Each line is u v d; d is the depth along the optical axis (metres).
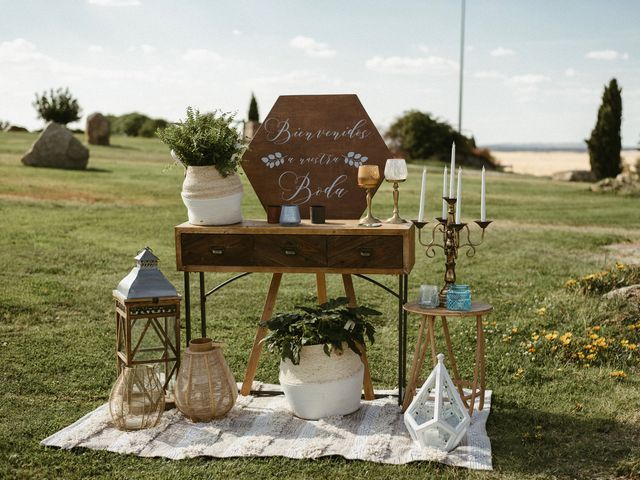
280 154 5.48
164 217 14.12
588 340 6.32
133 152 29.44
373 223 5.03
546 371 5.86
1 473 4.04
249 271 5.02
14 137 31.94
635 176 25.70
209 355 4.83
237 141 5.07
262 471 4.09
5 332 6.74
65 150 21.25
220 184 5.03
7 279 8.63
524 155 96.38
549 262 10.62
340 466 4.15
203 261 5.05
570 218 16.64
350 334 4.88
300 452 4.29
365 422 4.77
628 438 4.48
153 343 4.93
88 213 14.13
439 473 4.06
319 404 4.79
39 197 15.72
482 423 4.74
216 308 7.92
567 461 4.20
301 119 5.46
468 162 36.09
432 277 9.59
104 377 5.75
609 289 8.08
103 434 4.59
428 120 36.47
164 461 4.23
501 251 11.62
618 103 31.22
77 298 8.02
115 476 4.04
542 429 4.68
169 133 5.02
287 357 4.83
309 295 8.48
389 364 6.23
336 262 4.92
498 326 7.09
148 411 4.66
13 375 5.68
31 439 4.52
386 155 5.36
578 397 5.24
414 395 5.11
